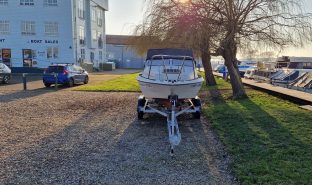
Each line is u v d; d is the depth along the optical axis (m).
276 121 10.34
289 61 36.12
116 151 7.79
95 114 12.99
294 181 5.53
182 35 15.80
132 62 74.69
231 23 15.02
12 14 46.00
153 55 12.48
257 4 14.98
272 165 6.32
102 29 61.25
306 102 13.86
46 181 5.93
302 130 9.09
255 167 6.21
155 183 5.83
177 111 10.97
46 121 11.49
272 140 8.13
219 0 14.92
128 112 13.48
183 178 6.04
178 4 15.99
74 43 47.69
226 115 11.70
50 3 46.41
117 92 21.17
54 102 16.36
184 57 12.29
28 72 45.47
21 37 46.44
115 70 59.03
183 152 7.66
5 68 28.38
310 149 7.30
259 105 13.98
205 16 15.24
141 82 11.43
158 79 11.37
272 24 15.34
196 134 9.46
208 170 6.45
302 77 24.92
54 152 7.70
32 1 46.19
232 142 8.11
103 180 5.97
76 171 6.43
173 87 10.73
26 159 7.17
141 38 22.89
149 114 12.74
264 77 31.19
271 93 18.19
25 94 20.00
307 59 37.31
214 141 8.60
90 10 53.78
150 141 8.74
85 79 28.19
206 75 25.95
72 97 18.48
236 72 16.67
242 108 13.17
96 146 8.22
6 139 8.91
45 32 46.78
